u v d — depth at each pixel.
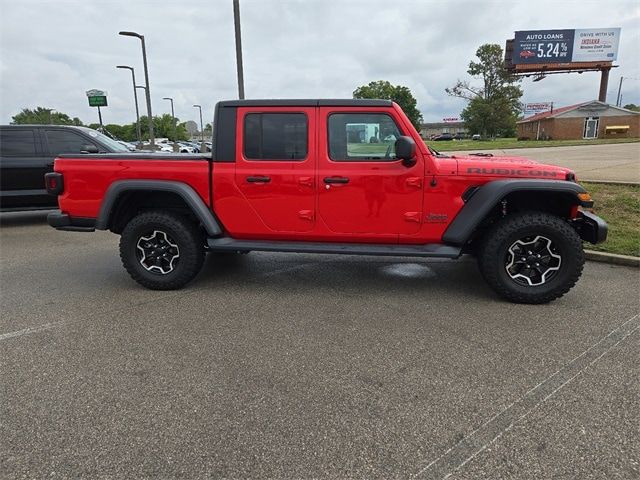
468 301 4.10
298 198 4.13
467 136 76.19
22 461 2.06
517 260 4.00
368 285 4.58
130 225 4.31
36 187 7.60
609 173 11.09
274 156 4.13
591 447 2.13
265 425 2.32
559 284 3.90
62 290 4.47
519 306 3.96
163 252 4.40
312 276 4.90
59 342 3.29
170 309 3.95
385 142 4.01
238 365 2.95
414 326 3.55
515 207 4.20
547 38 49.16
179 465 2.04
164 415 2.41
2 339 3.34
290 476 1.97
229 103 4.12
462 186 3.93
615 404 2.47
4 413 2.42
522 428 2.28
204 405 2.50
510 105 65.44
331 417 2.38
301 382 2.73
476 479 1.94
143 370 2.88
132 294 4.35
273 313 3.84
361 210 4.09
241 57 11.44
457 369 2.88
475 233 4.22
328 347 3.20
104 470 2.01
